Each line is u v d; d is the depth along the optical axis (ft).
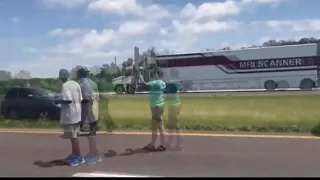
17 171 22.66
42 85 52.85
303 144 28.81
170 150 27.63
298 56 117.39
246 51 123.75
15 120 44.78
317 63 115.44
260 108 41.63
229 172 21.61
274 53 120.06
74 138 24.26
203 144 29.45
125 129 37.19
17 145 30.68
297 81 117.70
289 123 35.53
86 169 22.89
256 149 27.43
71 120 24.07
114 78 107.65
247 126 35.35
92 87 31.83
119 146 29.37
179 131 34.27
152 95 28.40
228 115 38.93
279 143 29.35
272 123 35.68
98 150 27.96
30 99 47.37
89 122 31.35
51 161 25.14
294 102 44.16
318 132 33.55
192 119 38.06
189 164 23.59
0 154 27.43
